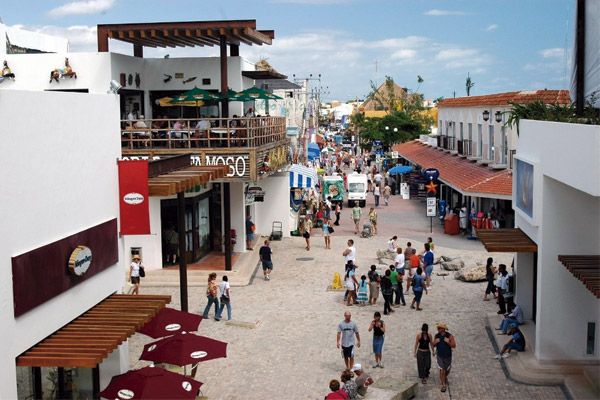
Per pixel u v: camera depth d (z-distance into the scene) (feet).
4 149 34.42
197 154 85.05
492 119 122.52
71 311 41.60
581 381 51.47
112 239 48.42
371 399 47.93
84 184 44.32
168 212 93.25
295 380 54.65
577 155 43.70
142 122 89.45
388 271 73.26
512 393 51.01
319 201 150.51
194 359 43.78
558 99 106.22
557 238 53.21
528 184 58.34
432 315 72.69
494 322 67.62
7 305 34.17
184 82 102.47
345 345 55.62
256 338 65.62
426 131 272.31
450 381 53.88
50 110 39.65
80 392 46.75
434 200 122.52
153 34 90.02
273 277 91.50
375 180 165.99
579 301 53.31
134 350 62.59
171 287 85.92
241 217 102.83
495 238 61.93
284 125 118.42
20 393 40.09
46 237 38.91
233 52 102.89
